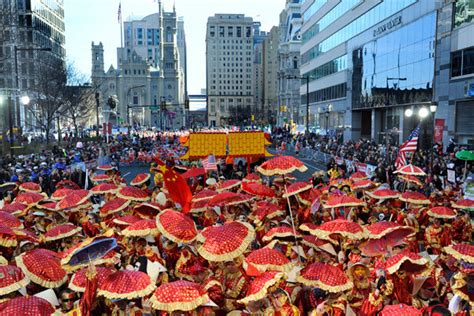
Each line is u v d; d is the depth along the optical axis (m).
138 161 40.47
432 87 38.97
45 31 98.50
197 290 5.30
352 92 58.69
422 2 40.31
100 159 34.19
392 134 48.62
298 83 116.56
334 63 66.38
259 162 24.05
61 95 58.03
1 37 40.12
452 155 25.03
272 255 6.24
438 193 13.89
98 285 5.64
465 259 6.33
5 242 7.44
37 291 6.73
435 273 6.99
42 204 11.79
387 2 47.56
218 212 11.64
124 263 7.88
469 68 33.88
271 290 5.46
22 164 27.14
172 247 7.82
